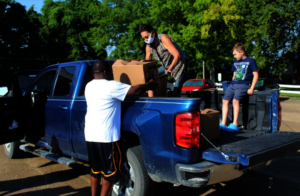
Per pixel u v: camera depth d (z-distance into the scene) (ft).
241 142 10.10
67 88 13.73
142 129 9.53
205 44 63.21
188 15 61.11
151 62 10.60
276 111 11.95
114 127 9.59
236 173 9.04
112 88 9.41
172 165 8.82
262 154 8.55
